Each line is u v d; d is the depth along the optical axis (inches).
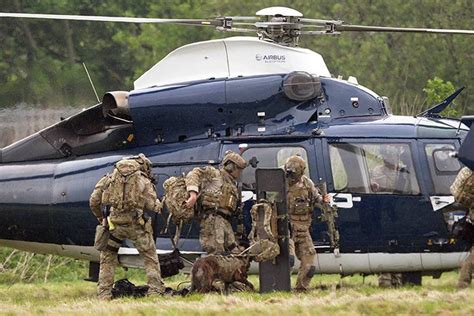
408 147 2122.3
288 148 2124.8
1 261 3016.7
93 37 5787.4
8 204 2250.2
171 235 2121.1
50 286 2509.8
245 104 2146.9
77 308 1758.1
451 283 2240.4
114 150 2222.0
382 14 5359.3
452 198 2101.4
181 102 2155.5
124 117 2198.6
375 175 2111.2
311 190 1994.3
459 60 5191.9
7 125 3228.3
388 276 2186.3
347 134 2126.0
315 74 2188.7
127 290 1963.6
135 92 2180.1
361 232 2094.0
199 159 2137.1
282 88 2148.1
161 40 5762.8
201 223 1963.6
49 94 5073.8
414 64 5221.5
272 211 1889.8
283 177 1897.1
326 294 1871.3
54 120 3277.6
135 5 6008.9
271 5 5625.0
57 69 5255.9
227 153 1985.7
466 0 5275.6
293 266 2042.3
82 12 5836.6
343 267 2107.5
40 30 5664.4
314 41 5329.7
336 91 2174.0
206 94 2150.6
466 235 1950.1
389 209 2097.7
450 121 2204.7
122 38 5723.4
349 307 1642.5
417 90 5187.0
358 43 5359.3
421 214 2100.1
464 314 1576.0
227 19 2268.7
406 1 5329.7
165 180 2144.4
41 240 2255.2
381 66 5182.1
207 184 1962.4
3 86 4995.1
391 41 5339.6
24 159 2282.2
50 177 2241.6
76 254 2249.0
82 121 2246.6
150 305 1732.3
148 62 5733.3
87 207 2199.8
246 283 1963.6
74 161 2242.9
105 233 1931.6
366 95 2186.3
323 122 2150.6
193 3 5944.9
